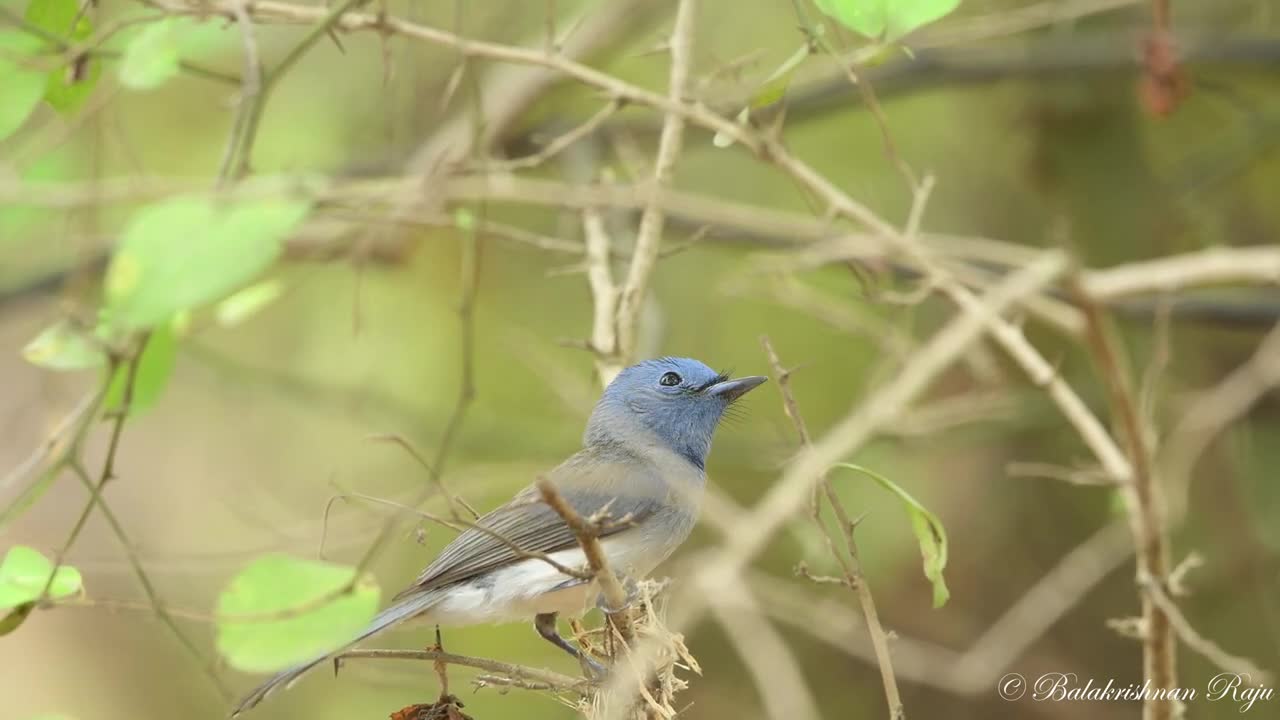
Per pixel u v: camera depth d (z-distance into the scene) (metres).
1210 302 12.77
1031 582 14.70
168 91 14.24
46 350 7.42
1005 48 13.67
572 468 9.48
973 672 11.12
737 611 6.86
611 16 13.05
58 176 9.02
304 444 16.58
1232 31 14.03
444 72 13.98
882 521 13.85
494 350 15.02
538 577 8.73
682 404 9.88
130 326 5.25
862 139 15.20
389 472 14.83
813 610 10.05
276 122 14.30
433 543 14.22
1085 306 7.55
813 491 6.90
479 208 9.25
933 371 6.35
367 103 14.38
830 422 14.29
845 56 7.64
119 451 16.44
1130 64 13.09
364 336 15.20
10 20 7.26
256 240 5.29
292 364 15.64
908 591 14.56
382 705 14.29
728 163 14.81
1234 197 14.66
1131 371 13.90
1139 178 14.12
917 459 14.73
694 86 10.16
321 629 5.56
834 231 8.48
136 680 15.78
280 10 7.67
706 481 9.87
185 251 5.25
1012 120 14.44
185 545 16.06
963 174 15.02
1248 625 13.66
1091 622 14.40
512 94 12.59
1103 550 11.68
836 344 14.49
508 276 14.95
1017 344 8.69
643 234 9.38
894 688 6.67
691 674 14.66
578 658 8.64
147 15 7.71
